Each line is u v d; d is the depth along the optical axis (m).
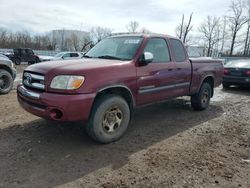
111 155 4.25
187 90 6.48
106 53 5.47
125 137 5.05
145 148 4.58
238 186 3.48
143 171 3.77
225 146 4.81
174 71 5.89
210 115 6.94
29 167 3.76
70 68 4.26
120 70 4.69
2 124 5.52
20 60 31.09
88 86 4.21
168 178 3.60
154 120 6.28
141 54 5.13
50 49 57.72
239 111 7.53
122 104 4.76
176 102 8.23
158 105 7.78
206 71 7.05
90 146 4.54
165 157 4.25
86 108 4.21
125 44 5.42
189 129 5.71
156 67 5.40
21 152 4.23
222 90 11.88
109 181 3.48
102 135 4.55
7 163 3.86
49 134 5.02
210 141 5.04
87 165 3.89
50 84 4.20
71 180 3.48
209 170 3.87
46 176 3.55
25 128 5.30
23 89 4.69
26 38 58.66
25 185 3.33
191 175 3.70
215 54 48.22
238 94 10.77
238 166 4.04
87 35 57.75
